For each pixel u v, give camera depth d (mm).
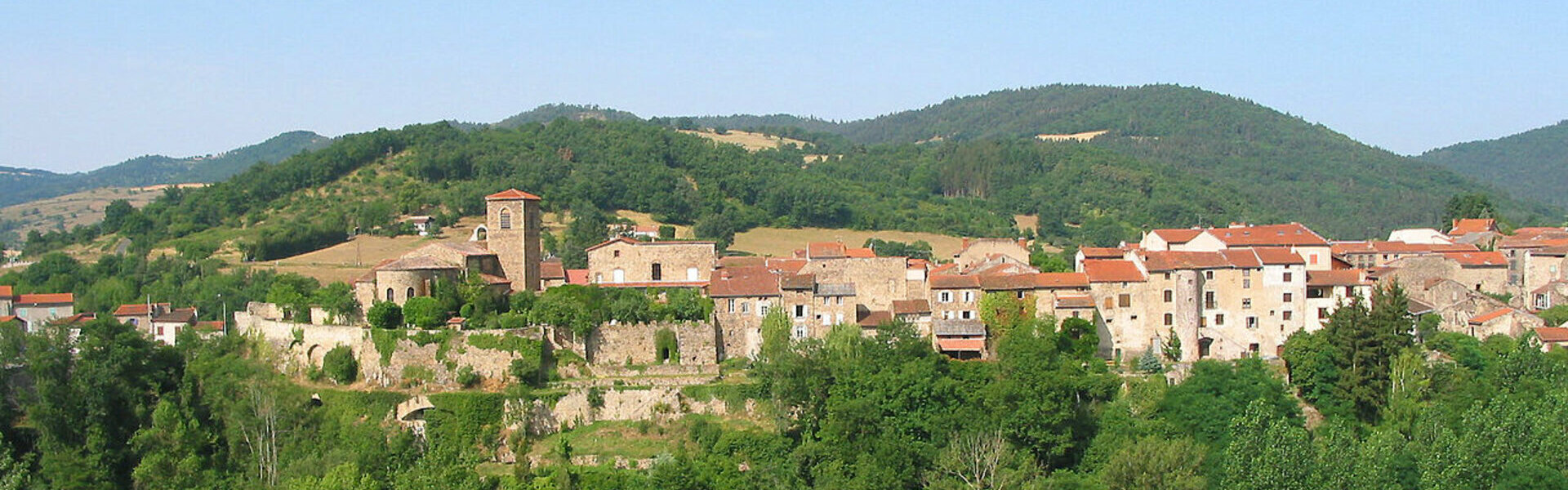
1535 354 125812
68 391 122438
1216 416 116688
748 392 124375
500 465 119375
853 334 127938
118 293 196875
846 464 112188
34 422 120188
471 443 122188
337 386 130125
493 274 143750
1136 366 133125
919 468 113062
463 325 131875
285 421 124875
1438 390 123312
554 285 147375
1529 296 159500
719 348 137000
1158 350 138125
